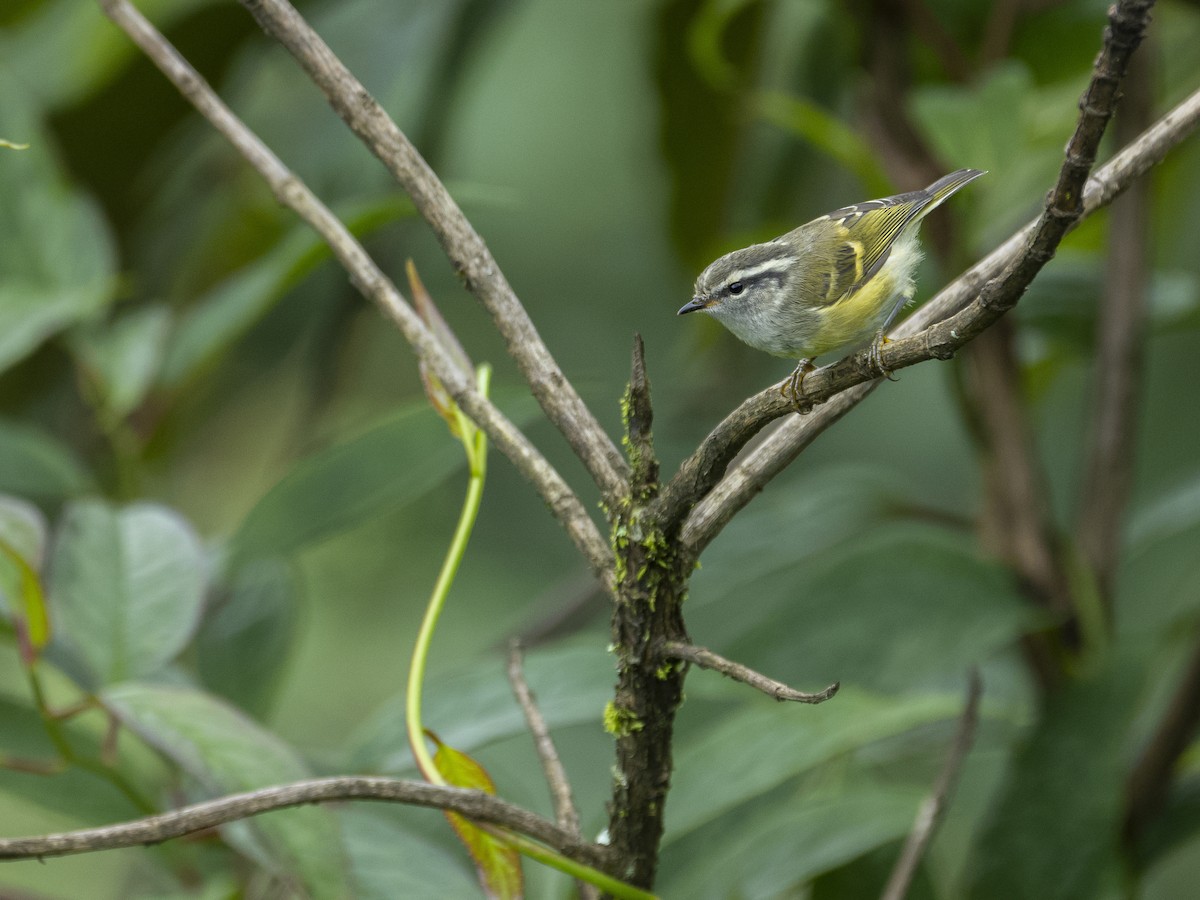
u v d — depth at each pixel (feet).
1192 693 20.34
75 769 17.40
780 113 24.35
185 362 22.03
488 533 40.22
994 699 22.88
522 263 40.45
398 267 30.32
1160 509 23.99
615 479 12.15
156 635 17.01
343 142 27.73
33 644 14.66
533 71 40.57
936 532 20.90
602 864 11.93
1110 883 18.06
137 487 23.26
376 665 37.93
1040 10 25.39
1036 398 26.89
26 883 31.42
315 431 27.55
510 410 17.63
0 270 21.98
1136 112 22.65
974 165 20.40
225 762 13.53
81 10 27.76
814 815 18.30
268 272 21.29
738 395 31.68
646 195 36.70
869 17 23.86
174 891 17.89
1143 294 21.85
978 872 18.65
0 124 22.43
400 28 26.48
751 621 22.80
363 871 14.89
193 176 29.73
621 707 11.82
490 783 12.78
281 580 21.89
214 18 26.35
